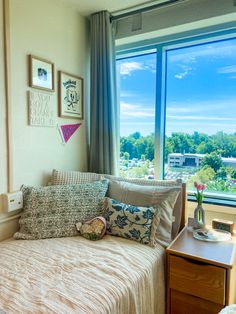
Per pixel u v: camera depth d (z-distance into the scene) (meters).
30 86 1.75
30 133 1.78
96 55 2.19
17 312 0.92
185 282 1.39
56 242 1.54
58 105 2.01
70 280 1.13
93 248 1.46
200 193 1.75
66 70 2.07
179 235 1.64
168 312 1.47
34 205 1.66
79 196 1.75
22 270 1.21
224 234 1.63
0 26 1.54
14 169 1.68
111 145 2.19
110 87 2.16
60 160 2.06
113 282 1.13
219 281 1.29
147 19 2.08
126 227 1.60
